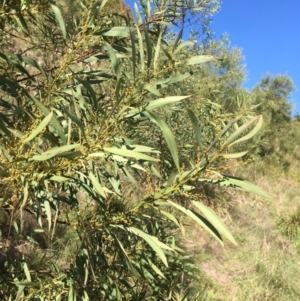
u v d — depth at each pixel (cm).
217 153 109
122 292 211
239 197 753
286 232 692
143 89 117
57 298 182
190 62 139
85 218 174
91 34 137
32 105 148
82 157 109
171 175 112
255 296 483
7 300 192
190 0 185
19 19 137
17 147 103
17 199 122
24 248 294
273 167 1043
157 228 221
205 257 527
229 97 687
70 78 153
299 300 505
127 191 307
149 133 272
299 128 1195
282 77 1189
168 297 238
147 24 174
